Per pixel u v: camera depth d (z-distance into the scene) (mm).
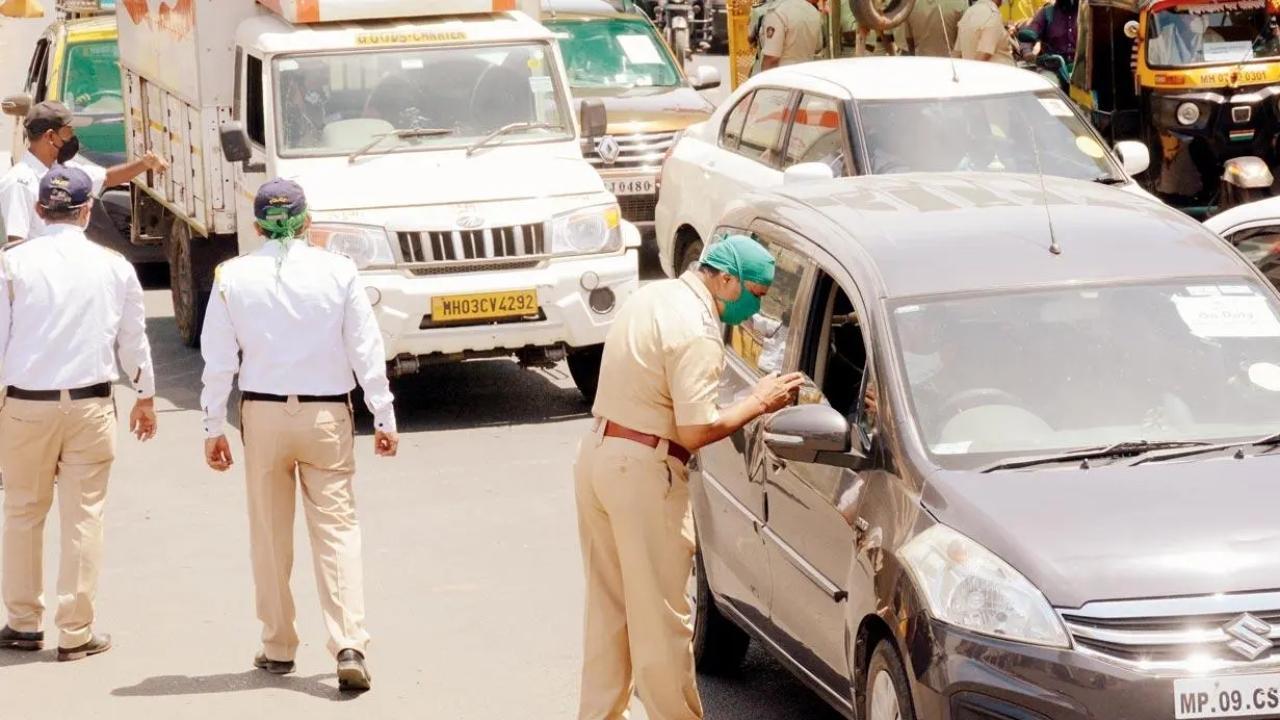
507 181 26078
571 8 40031
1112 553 11086
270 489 16031
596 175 26641
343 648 15891
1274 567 10930
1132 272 13656
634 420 12898
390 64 27594
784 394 12930
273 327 15695
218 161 28781
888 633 11969
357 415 26812
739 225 16234
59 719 15477
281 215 15812
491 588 18844
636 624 13109
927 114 25562
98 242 37750
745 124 28453
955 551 11367
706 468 15672
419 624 17812
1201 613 10812
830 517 13008
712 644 15992
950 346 13016
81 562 16875
